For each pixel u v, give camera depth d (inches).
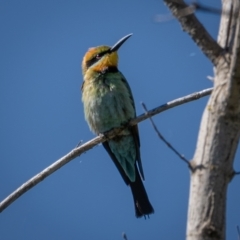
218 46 247.9
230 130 237.6
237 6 252.4
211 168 234.4
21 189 365.4
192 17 250.2
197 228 229.1
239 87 232.1
